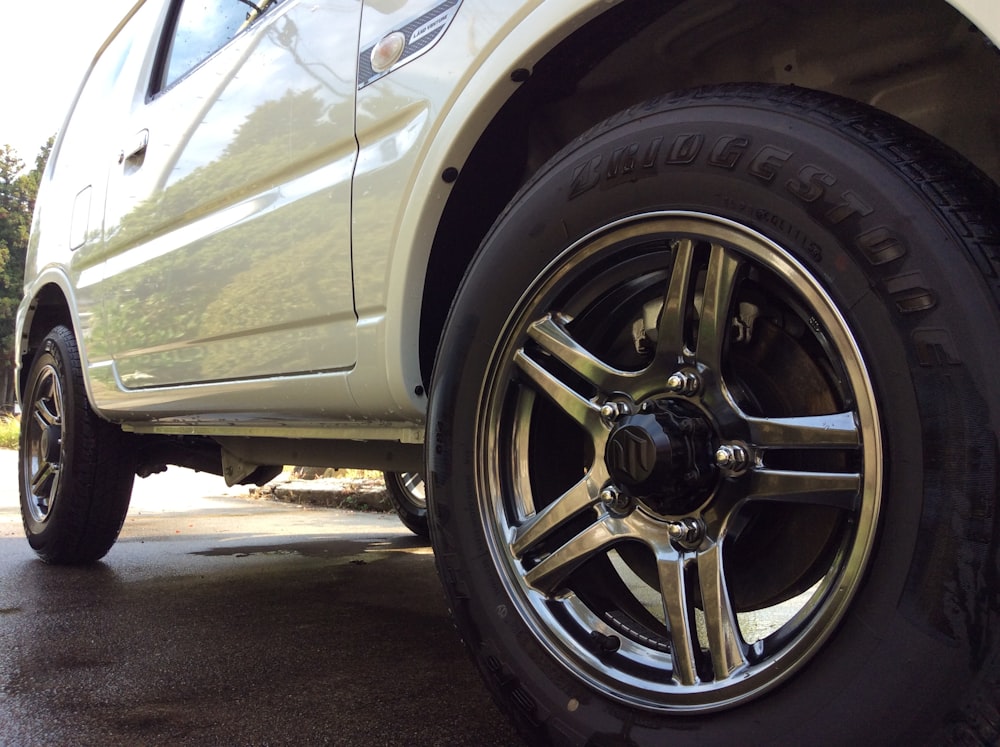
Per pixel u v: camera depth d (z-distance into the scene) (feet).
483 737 5.16
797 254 3.43
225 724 5.37
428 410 4.91
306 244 6.04
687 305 3.88
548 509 4.36
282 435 7.47
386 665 6.71
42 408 11.67
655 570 4.62
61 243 11.11
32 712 5.56
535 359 4.54
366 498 20.58
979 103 4.08
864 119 3.50
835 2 4.02
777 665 3.32
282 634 7.68
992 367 2.90
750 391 3.90
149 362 8.38
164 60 9.41
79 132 11.56
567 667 4.06
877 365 3.16
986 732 2.79
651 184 3.96
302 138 6.21
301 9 6.59
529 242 4.46
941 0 3.69
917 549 2.98
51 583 10.07
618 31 4.39
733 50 4.58
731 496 3.72
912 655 2.94
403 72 5.33
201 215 7.59
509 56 4.52
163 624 8.04
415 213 5.12
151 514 19.56
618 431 3.90
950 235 3.08
